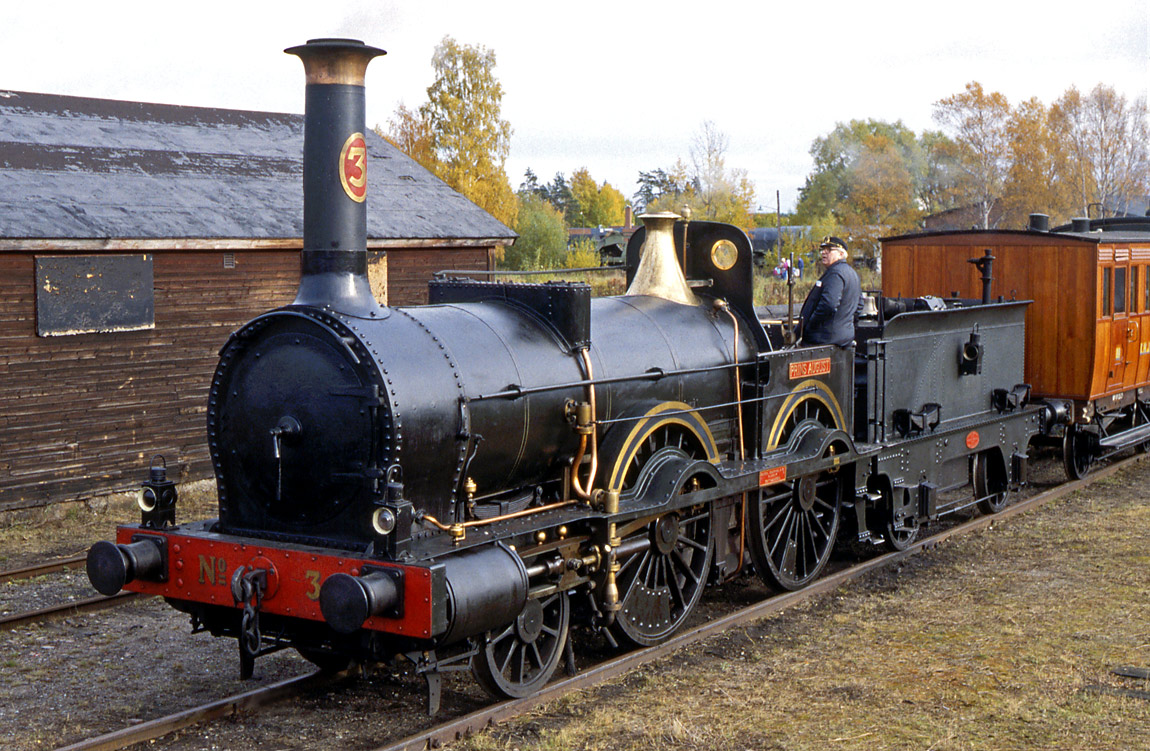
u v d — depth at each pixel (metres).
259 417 5.67
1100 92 56.06
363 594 4.98
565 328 6.53
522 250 47.50
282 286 13.09
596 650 7.06
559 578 6.19
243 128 16.19
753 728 5.56
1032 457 14.69
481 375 5.89
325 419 5.46
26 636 7.45
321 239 5.66
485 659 5.75
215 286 12.42
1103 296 12.54
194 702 6.18
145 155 13.73
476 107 45.19
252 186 13.98
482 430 5.84
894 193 54.97
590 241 48.25
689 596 7.31
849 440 8.56
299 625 5.75
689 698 6.04
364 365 5.37
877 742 5.34
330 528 5.59
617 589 6.68
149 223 11.74
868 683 6.20
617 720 5.66
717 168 49.72
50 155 12.65
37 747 5.51
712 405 7.56
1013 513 11.02
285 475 5.60
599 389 6.64
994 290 12.95
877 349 9.16
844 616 7.65
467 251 15.37
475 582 5.33
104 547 5.69
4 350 10.70
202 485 12.45
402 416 5.35
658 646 6.85
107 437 11.58
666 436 7.13
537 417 6.20
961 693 5.98
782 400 8.05
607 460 6.58
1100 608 7.59
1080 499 11.80
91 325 11.30
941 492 10.20
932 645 6.90
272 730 5.62
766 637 7.19
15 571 8.99
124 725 5.82
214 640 7.37
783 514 8.23
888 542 9.38
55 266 10.97
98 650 7.16
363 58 5.68
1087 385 12.35
